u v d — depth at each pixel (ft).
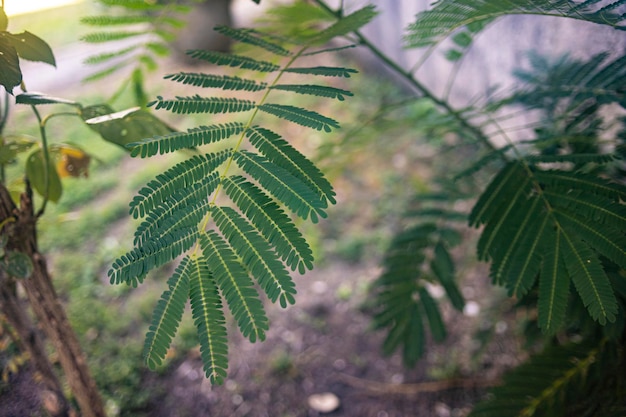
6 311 1.61
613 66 1.75
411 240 2.26
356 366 2.86
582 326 1.60
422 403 2.64
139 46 1.90
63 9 5.79
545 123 1.86
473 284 3.21
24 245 1.54
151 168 4.17
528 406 1.66
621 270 1.40
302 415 2.61
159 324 1.02
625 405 1.61
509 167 1.53
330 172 2.59
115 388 2.50
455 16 1.56
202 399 2.59
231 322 3.05
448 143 4.28
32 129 4.38
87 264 3.25
